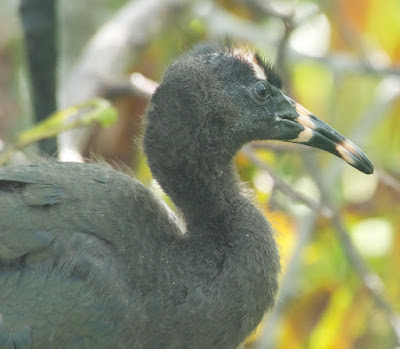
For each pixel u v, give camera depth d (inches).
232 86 404.8
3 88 675.4
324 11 607.5
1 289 358.9
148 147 399.2
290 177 612.1
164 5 607.5
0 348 353.4
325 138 418.6
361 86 657.6
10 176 373.7
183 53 421.4
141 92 544.7
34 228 364.8
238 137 407.5
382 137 665.6
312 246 607.5
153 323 372.5
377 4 637.3
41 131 427.5
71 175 380.2
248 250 384.8
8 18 706.8
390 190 601.6
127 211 377.7
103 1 698.8
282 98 417.1
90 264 364.5
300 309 607.2
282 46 493.4
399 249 608.7
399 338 493.7
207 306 374.3
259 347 507.5
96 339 363.3
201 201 397.4
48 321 357.7
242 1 597.3
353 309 591.8
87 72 563.5
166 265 376.8
